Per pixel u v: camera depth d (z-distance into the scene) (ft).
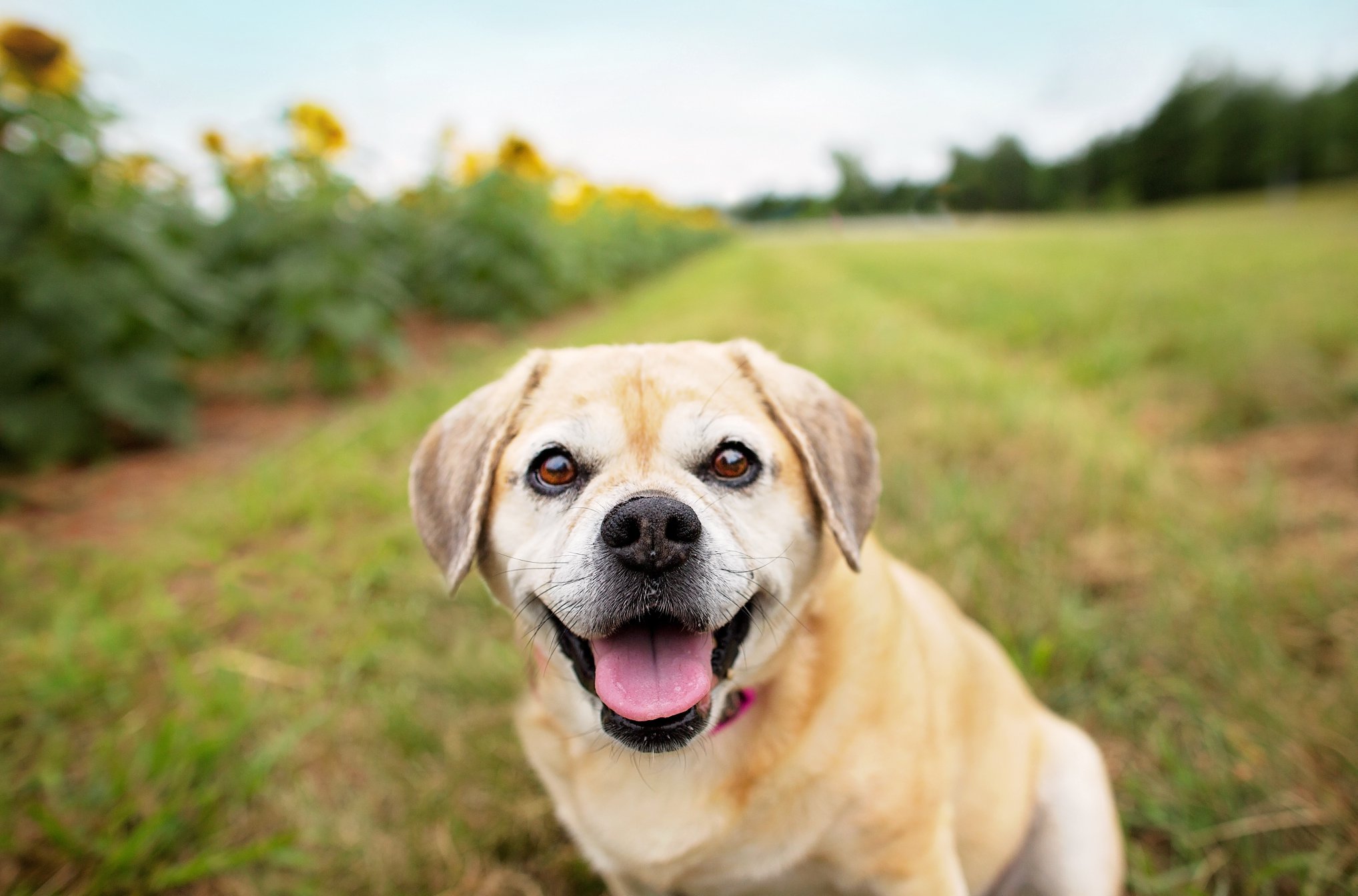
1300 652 1.32
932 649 1.01
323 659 1.55
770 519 0.87
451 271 5.74
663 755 0.89
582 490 0.87
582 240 7.90
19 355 2.64
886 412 2.51
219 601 1.78
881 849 0.87
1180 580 1.52
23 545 2.03
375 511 2.17
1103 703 1.30
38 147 2.65
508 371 1.01
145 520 2.30
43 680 1.46
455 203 5.78
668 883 0.91
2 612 1.75
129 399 2.80
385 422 2.88
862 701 0.86
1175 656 1.35
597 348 1.00
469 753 1.31
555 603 0.81
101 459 2.86
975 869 1.06
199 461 2.92
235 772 1.29
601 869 0.98
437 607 1.69
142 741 1.36
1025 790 1.08
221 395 3.98
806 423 0.93
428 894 1.12
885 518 1.88
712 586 0.78
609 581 0.78
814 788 0.85
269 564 1.88
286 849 1.16
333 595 1.74
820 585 0.92
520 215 5.70
